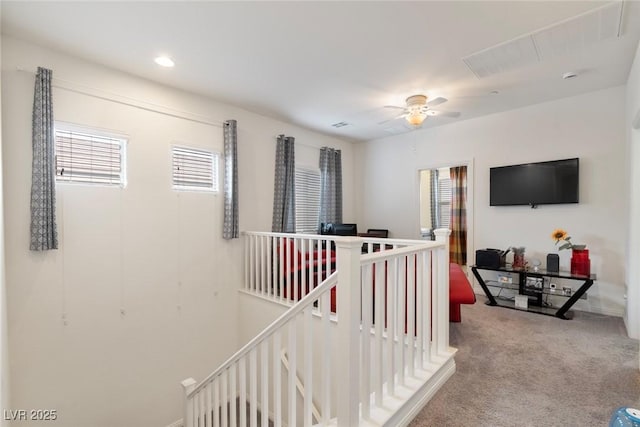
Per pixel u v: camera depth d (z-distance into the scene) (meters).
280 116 4.54
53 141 2.65
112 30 2.42
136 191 3.24
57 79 2.73
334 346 2.92
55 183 2.71
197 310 3.74
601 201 3.68
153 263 3.37
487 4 2.12
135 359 3.23
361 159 6.14
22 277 2.55
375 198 5.93
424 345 2.21
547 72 3.16
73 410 2.83
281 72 3.16
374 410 1.70
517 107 4.20
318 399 3.08
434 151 5.11
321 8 2.16
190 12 2.20
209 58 2.87
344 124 4.94
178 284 3.57
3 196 2.39
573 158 3.80
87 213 2.92
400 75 3.21
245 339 4.04
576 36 2.49
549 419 1.86
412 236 5.42
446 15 2.24
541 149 4.07
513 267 4.11
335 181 5.68
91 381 2.94
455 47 2.68
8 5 2.10
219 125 3.97
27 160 2.57
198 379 3.74
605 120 3.62
